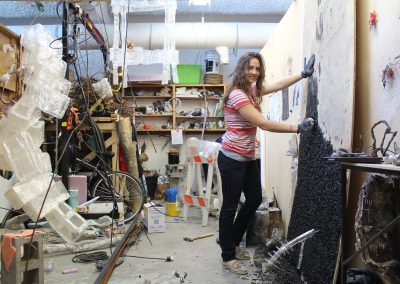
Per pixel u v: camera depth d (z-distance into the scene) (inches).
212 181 165.5
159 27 205.6
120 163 170.2
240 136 88.9
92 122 151.3
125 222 145.6
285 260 92.7
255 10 225.0
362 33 65.3
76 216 122.0
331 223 68.7
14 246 65.3
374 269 51.6
